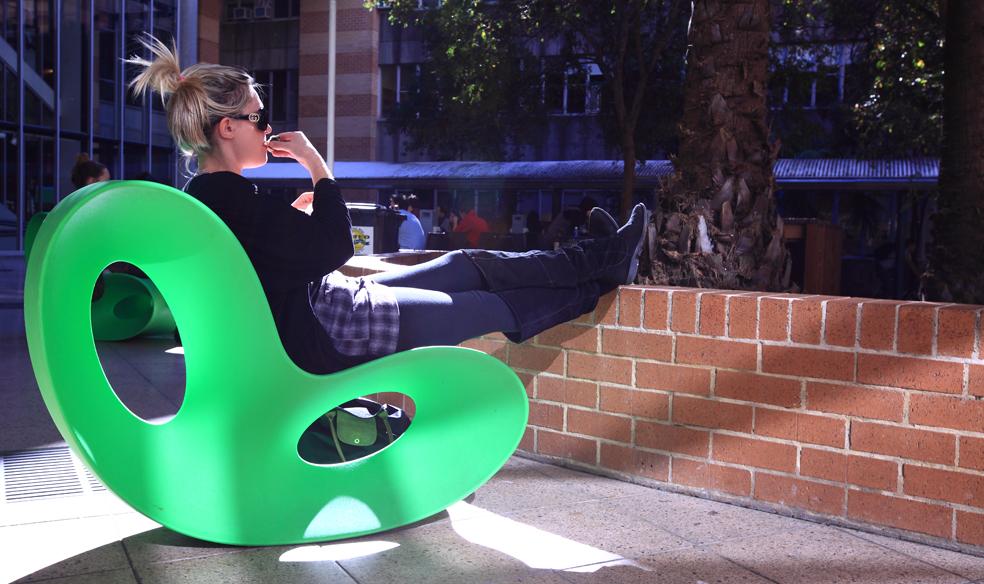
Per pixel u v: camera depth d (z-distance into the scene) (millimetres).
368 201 31078
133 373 5582
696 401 3082
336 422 2678
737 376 2984
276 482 2531
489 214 28922
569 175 26797
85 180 7590
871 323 2705
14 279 14492
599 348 3336
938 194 4883
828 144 23125
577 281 3062
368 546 2566
